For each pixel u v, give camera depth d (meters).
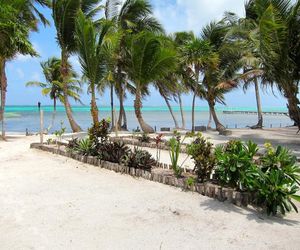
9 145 14.23
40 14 21.09
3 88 17.58
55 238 4.71
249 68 24.59
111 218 5.43
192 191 6.73
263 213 5.63
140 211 5.73
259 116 28.38
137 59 18.77
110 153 9.30
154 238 4.73
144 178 7.86
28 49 16.88
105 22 18.05
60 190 6.96
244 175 5.95
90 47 17.70
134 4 22.09
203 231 4.95
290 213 5.70
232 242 4.61
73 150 10.66
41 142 13.02
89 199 6.37
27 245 4.49
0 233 4.86
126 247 4.46
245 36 21.22
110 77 20.83
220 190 6.22
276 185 5.48
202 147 7.25
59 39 20.81
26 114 67.00
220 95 26.45
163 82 25.19
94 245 4.52
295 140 18.09
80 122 44.00
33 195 6.62
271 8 13.41
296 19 14.29
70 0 19.16
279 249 4.42
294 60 14.95
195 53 19.62
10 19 16.06
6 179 7.89
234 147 6.49
